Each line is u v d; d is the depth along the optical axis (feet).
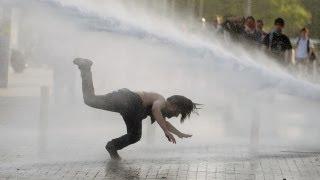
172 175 29.48
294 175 30.07
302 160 33.91
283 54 63.87
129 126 33.14
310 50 78.28
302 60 75.92
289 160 33.81
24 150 35.50
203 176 29.43
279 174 30.22
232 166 31.83
